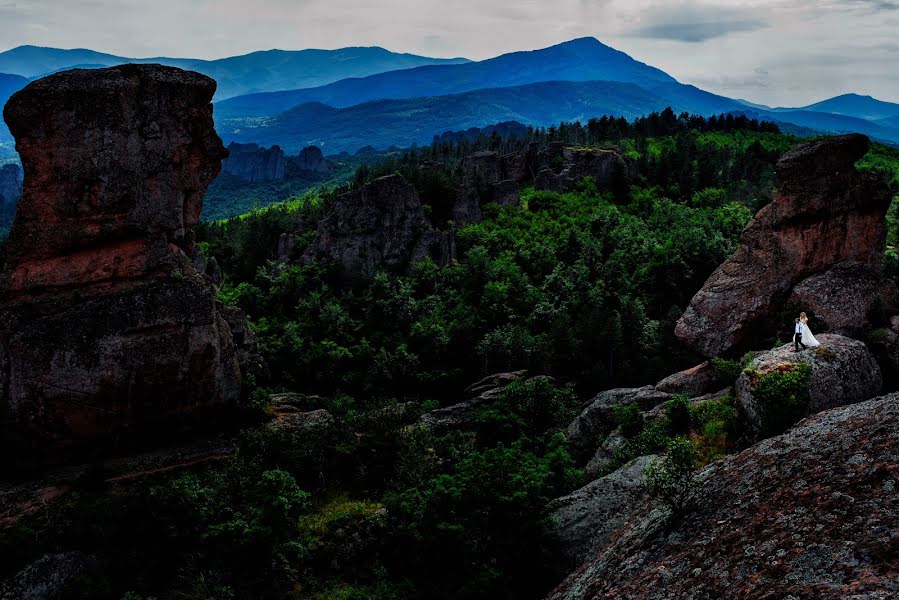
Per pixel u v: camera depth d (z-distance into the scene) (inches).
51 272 1608.0
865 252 2001.7
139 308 1638.8
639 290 3464.6
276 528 1321.4
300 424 1892.2
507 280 3538.4
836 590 569.0
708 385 1911.9
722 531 800.3
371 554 1517.0
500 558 1293.1
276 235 4220.0
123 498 1466.5
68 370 1568.7
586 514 1363.2
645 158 5954.7
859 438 805.2
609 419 1934.1
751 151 6860.2
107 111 1610.5
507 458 1441.9
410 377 2751.0
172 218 1728.6
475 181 4940.9
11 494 1454.2
